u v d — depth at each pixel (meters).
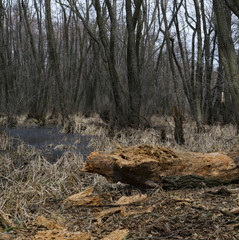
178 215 3.09
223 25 6.95
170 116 14.18
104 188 4.54
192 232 2.68
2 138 8.86
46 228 3.00
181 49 13.34
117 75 11.80
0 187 4.41
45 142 9.66
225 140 7.62
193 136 8.66
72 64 20.05
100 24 11.59
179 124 7.60
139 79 11.22
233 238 2.51
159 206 3.42
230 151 4.36
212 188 3.96
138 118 11.07
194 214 3.08
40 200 3.88
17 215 3.35
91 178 5.15
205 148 7.02
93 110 19.23
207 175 4.08
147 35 14.92
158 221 2.98
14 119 14.45
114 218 3.22
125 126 10.77
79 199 3.77
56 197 4.12
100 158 3.96
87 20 18.48
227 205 3.25
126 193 4.20
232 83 7.16
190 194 3.75
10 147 8.37
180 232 2.70
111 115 12.64
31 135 11.64
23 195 3.94
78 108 19.70
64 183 4.77
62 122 13.95
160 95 12.49
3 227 2.97
